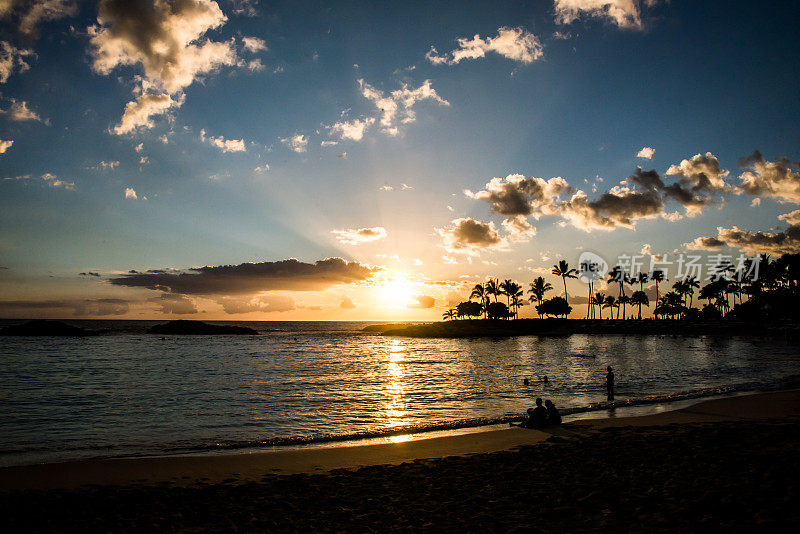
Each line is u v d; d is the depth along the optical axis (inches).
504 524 269.7
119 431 621.9
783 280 3841.0
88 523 292.2
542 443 505.0
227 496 347.6
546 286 5255.9
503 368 1550.2
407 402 860.0
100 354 2182.6
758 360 1721.2
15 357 1984.5
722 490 306.3
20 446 540.4
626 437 510.3
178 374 1365.7
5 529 281.9
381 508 312.2
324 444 539.5
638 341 3326.8
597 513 279.9
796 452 402.3
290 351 2500.0
